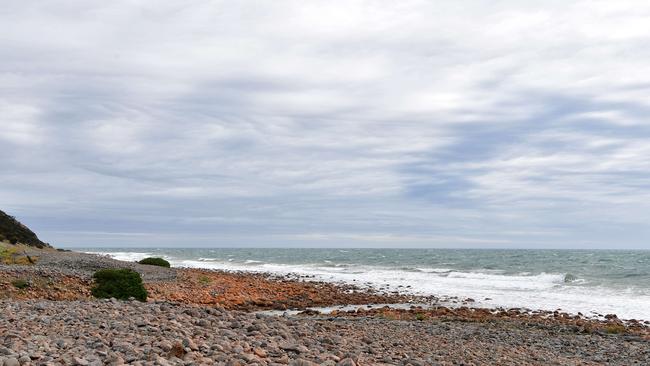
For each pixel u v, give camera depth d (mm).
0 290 23203
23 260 37438
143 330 10367
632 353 17031
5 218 56969
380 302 34469
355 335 14273
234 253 170750
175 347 8305
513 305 33094
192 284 36719
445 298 36875
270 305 31688
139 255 129875
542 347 17500
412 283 49781
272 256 138125
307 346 10734
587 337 20141
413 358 11508
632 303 33875
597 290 42031
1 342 8328
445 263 87562
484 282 50812
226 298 32031
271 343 10172
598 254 128375
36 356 7445
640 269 63188
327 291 40219
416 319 24766
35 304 13898
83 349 8234
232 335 10633
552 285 46781
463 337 18188
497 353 14836
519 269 68875
